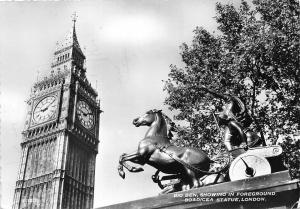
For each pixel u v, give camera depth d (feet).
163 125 48.03
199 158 43.88
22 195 356.38
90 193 381.19
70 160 371.76
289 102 83.46
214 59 90.53
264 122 85.05
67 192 358.23
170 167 44.73
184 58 93.81
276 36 79.25
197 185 42.60
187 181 43.83
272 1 85.61
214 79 88.43
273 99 86.07
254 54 80.64
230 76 86.69
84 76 426.51
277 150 40.75
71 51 428.15
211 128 87.40
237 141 45.70
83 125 398.62
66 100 392.27
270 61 82.28
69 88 398.21
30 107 399.65
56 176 356.79
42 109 393.91
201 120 87.81
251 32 83.76
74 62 423.64
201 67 91.45
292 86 83.46
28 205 353.10
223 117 46.80
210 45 92.68
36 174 366.22
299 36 80.43
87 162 390.83
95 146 406.21
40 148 378.12
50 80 410.93
